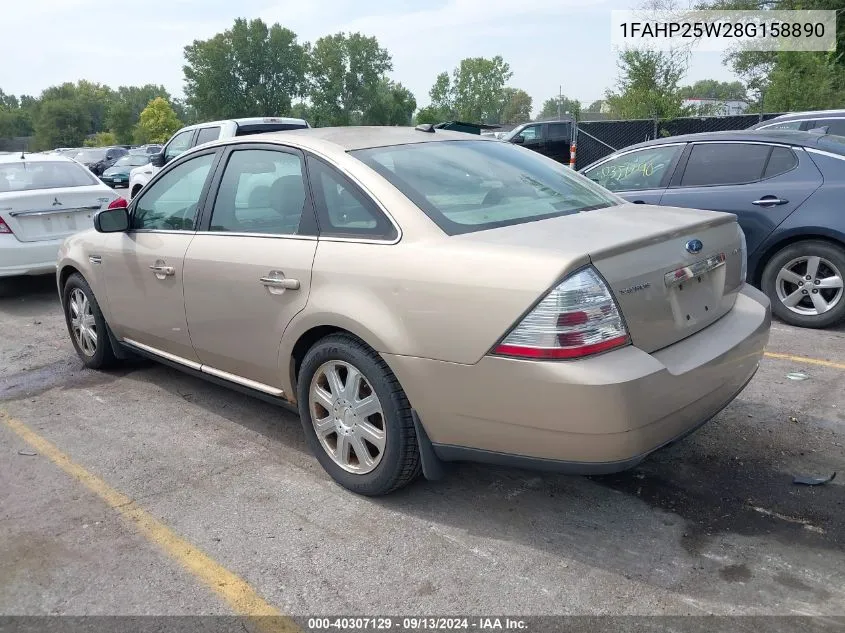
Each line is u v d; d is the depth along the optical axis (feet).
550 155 66.64
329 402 11.44
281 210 12.05
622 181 22.36
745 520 10.43
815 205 18.65
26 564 10.05
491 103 374.02
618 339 8.92
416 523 10.66
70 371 18.15
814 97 57.36
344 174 11.25
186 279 13.44
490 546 10.05
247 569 9.75
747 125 52.06
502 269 9.08
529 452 9.34
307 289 11.17
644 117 54.75
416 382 9.88
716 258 10.71
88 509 11.43
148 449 13.50
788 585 9.00
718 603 8.73
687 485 11.44
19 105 570.05
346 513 11.00
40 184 26.94
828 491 11.10
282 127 42.39
